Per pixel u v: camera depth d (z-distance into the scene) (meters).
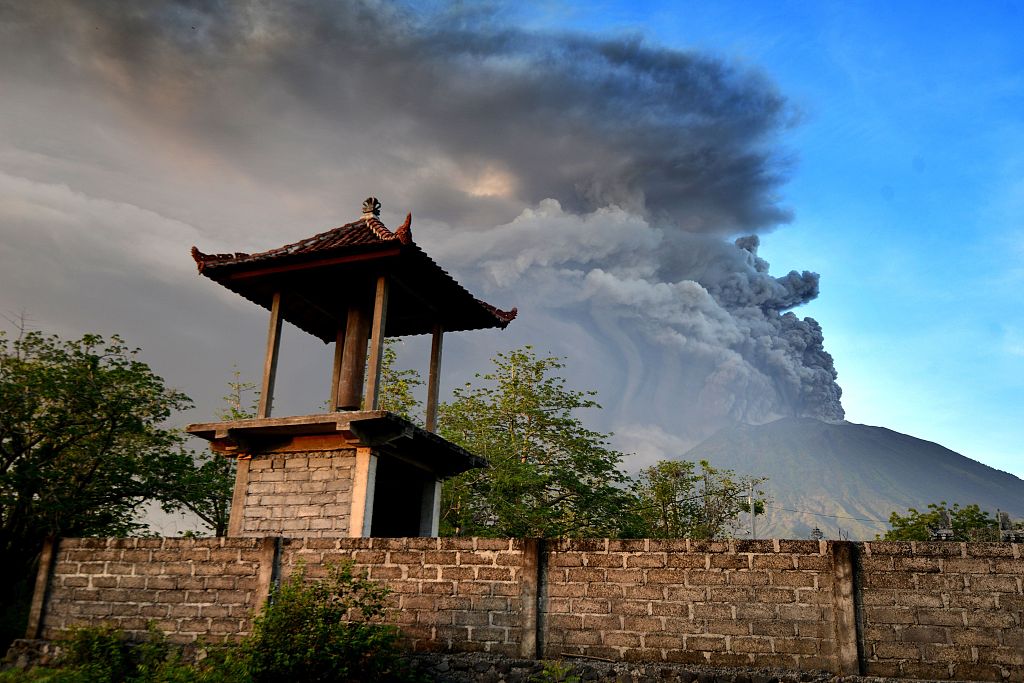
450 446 17.14
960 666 9.88
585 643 11.27
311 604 11.52
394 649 11.76
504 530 29.09
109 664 13.12
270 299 18.25
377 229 16.81
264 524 15.77
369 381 15.54
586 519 31.44
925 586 10.22
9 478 21.23
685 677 10.50
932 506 52.84
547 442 31.69
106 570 14.52
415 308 18.91
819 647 10.37
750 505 44.75
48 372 22.30
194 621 13.61
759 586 10.79
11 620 21.28
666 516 41.88
